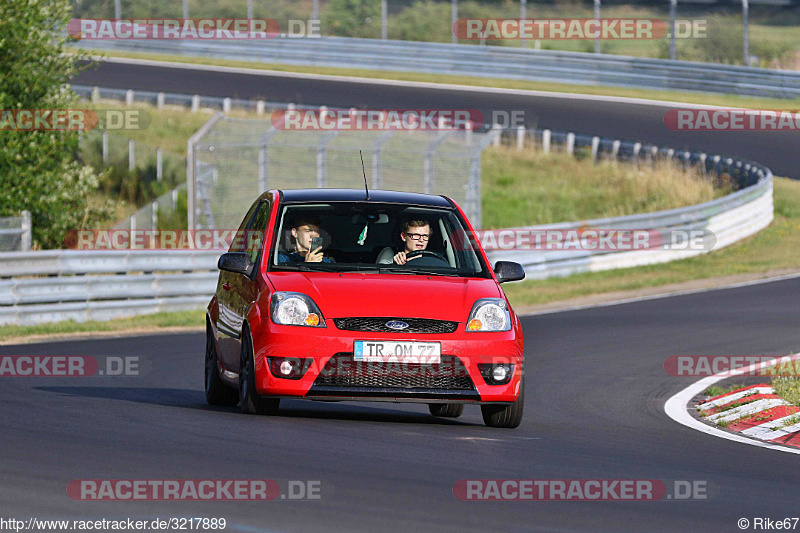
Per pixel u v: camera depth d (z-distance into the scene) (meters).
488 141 93.44
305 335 26.06
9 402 29.48
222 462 20.78
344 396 26.12
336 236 29.55
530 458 23.19
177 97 127.75
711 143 123.19
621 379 40.16
